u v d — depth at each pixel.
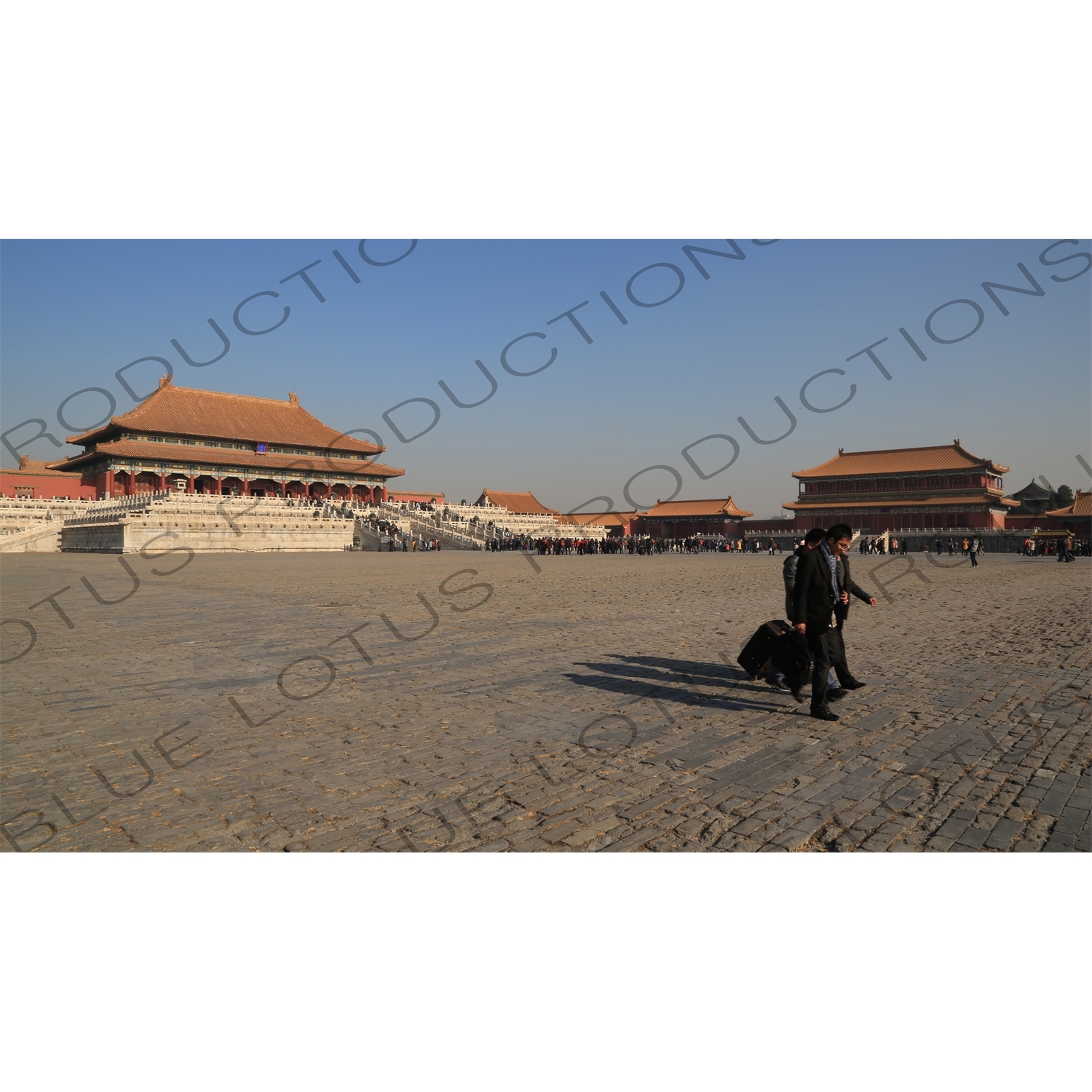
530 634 12.76
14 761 6.05
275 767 5.94
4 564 36.16
